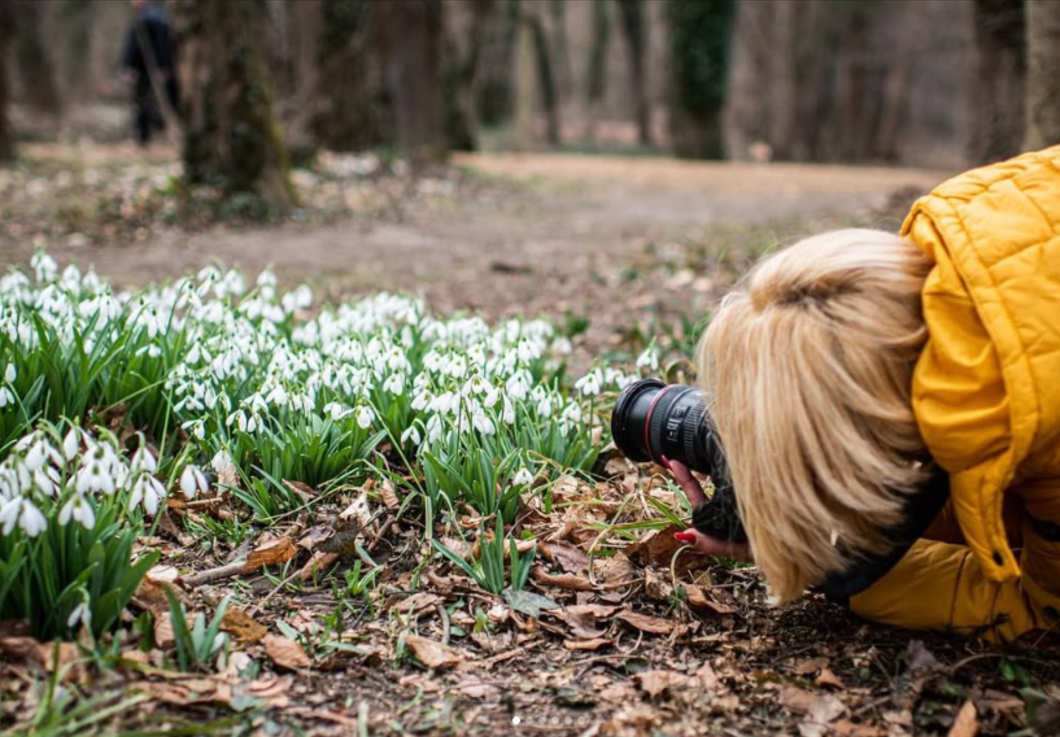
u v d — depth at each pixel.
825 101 21.06
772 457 1.33
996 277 1.28
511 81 21.88
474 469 1.80
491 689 1.47
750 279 1.41
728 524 1.49
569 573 1.70
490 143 18.91
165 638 1.46
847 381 1.30
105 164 7.10
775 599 1.62
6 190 5.49
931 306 1.30
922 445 1.33
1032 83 2.65
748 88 22.56
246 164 5.27
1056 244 1.28
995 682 1.47
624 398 1.58
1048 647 1.51
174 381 1.94
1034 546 1.46
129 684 1.38
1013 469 1.29
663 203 7.14
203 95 5.23
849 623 1.59
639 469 2.01
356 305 2.47
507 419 1.83
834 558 1.37
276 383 1.88
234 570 1.66
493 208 6.54
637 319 3.24
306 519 1.78
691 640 1.56
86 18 18.55
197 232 4.82
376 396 1.98
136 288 3.31
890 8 19.69
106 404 1.96
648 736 1.39
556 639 1.58
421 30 8.55
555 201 7.12
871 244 1.35
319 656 1.50
